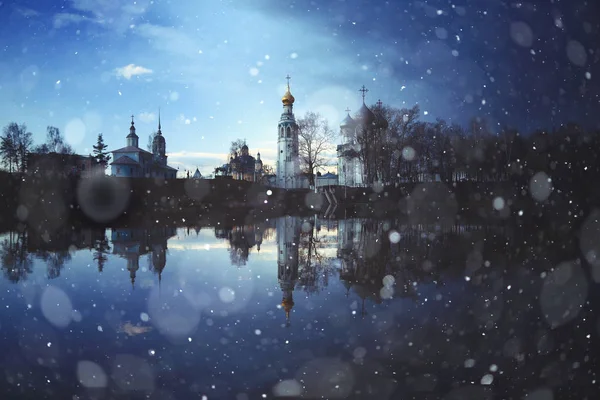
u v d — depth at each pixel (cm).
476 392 246
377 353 306
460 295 485
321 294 488
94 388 250
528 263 704
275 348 316
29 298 475
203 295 486
